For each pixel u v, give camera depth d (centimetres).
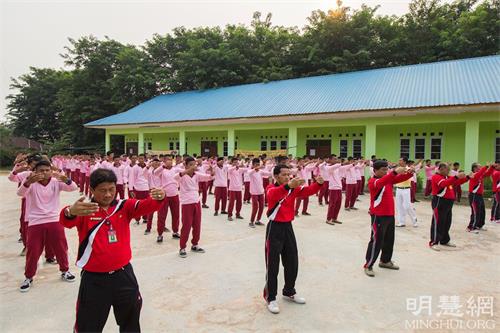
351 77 2053
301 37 2734
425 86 1589
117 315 302
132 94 3106
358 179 1380
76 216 277
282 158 647
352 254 638
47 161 496
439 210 669
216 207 1049
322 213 1076
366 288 480
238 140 2255
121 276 289
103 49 3191
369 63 2508
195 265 573
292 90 2111
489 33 2184
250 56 2883
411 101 1461
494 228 864
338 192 898
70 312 411
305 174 1229
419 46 2383
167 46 3139
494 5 2214
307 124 1798
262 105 1970
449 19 2388
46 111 3903
